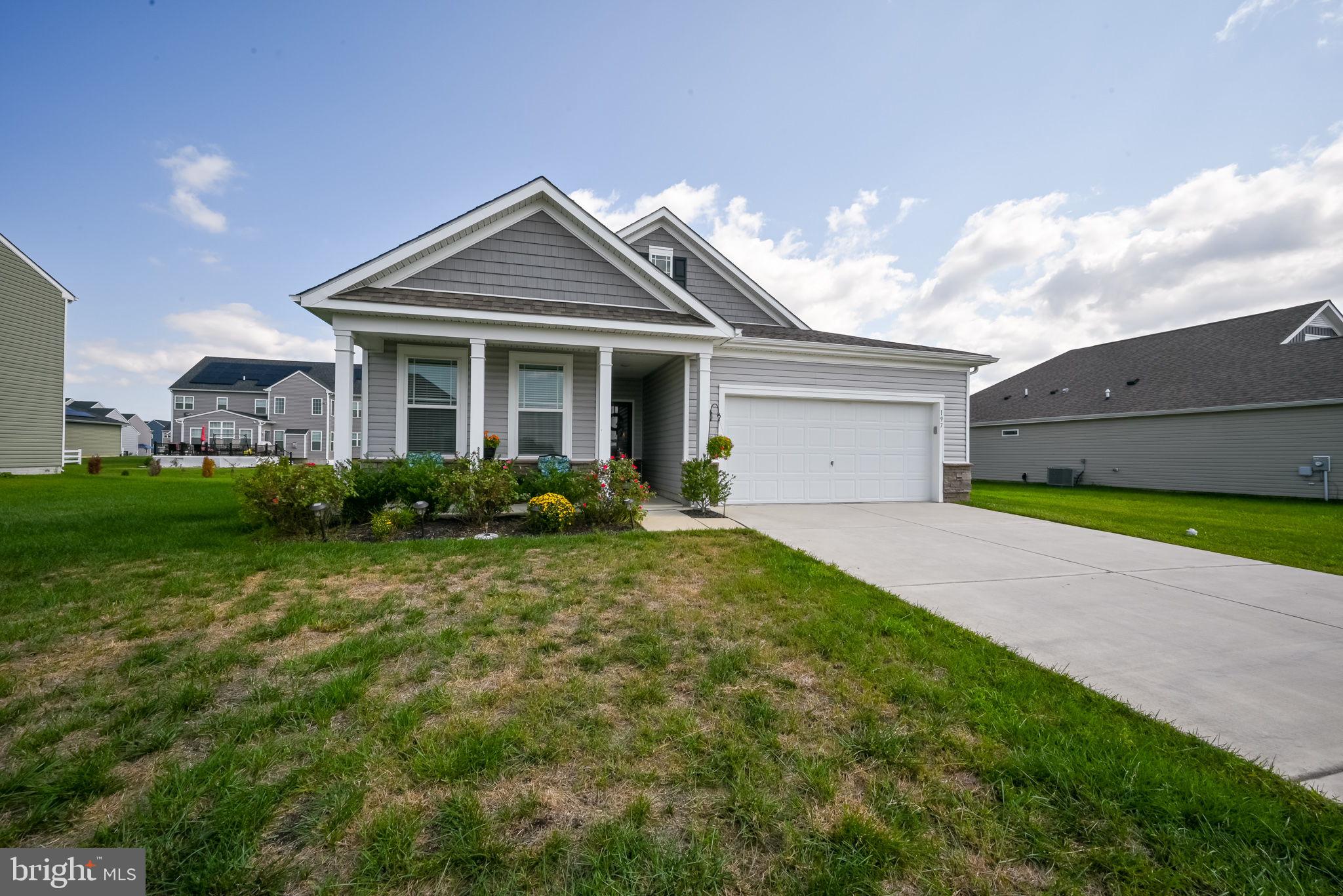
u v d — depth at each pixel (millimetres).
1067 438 19859
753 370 10508
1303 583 5227
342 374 7762
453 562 5402
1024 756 2242
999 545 6945
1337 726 2604
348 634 3514
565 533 7297
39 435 17453
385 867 1635
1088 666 3285
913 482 11508
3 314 16109
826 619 3922
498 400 9602
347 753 2184
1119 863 1710
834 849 1742
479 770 2094
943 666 3201
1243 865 1718
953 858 1725
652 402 12578
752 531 7309
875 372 11172
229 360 48125
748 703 2686
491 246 8922
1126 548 6852
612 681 2910
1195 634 3842
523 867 1643
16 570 4961
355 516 7570
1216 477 15891
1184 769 2191
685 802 1956
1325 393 13883
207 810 1856
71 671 2961
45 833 1767
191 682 2816
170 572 4941
